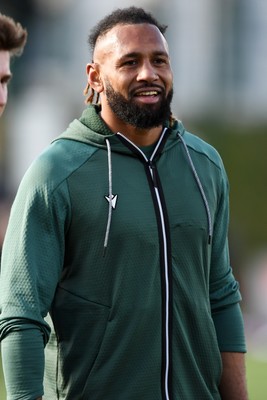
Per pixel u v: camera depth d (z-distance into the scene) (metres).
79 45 51.91
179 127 10.48
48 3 52.41
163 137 10.27
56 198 9.73
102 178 9.90
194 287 10.08
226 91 52.47
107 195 9.84
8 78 9.94
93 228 9.78
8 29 9.77
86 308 9.78
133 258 9.80
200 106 50.69
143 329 9.78
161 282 9.88
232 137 48.47
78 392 9.81
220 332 10.63
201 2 51.97
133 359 9.77
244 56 53.00
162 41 10.03
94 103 10.35
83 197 9.80
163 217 9.96
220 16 52.44
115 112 10.03
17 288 9.66
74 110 50.66
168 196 10.09
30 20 52.41
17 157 49.12
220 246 10.61
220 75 52.69
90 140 10.02
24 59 51.47
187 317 10.03
